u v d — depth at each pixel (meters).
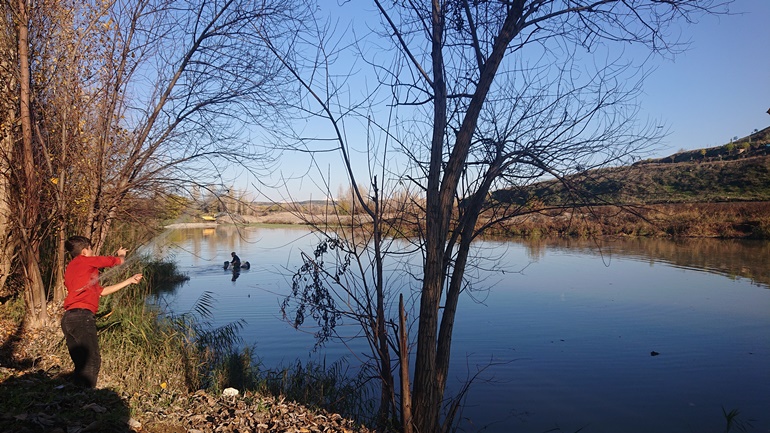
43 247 13.02
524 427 8.48
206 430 5.86
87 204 11.25
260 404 7.06
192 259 31.44
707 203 44.44
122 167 11.70
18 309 11.13
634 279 22.98
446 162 6.79
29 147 10.05
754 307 17.42
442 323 6.84
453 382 10.53
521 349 12.67
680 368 11.38
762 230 38.22
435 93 6.57
